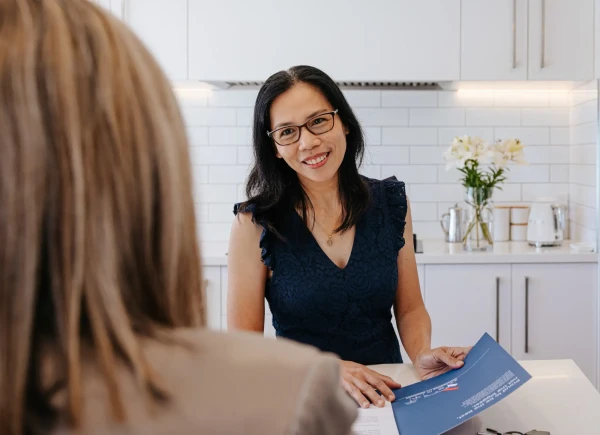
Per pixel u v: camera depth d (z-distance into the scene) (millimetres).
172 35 2703
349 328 1536
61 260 401
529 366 1388
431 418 1094
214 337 455
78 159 404
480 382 1144
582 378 1318
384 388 1245
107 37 457
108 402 396
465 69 2693
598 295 2615
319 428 420
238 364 429
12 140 397
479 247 2717
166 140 456
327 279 1514
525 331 2639
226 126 3113
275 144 1510
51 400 393
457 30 2676
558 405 1195
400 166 3119
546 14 2672
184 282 482
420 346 1517
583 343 2637
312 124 1447
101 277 413
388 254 1570
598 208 2672
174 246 460
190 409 406
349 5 2668
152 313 462
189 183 493
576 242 2936
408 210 1691
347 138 1564
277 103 1461
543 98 3084
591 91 2768
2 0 444
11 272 391
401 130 3104
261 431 406
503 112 3092
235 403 412
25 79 405
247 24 2686
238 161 3125
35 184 395
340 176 1564
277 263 1536
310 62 2699
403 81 2748
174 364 425
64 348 396
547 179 3123
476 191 2689
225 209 3152
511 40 2674
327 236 1566
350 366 1334
